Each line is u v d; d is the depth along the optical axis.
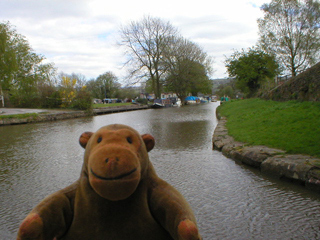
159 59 50.44
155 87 56.59
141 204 1.57
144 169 1.61
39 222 1.38
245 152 7.61
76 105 33.28
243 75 33.41
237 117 15.98
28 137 14.43
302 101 14.87
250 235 3.83
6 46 30.41
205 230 3.98
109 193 1.31
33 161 8.82
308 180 5.53
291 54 26.98
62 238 1.59
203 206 4.83
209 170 7.07
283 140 8.12
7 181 6.72
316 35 25.97
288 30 26.44
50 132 16.48
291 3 25.50
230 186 5.85
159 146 10.52
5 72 31.75
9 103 38.03
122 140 1.50
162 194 1.60
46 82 38.75
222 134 11.23
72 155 9.62
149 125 18.03
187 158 8.42
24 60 36.97
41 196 5.64
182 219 1.43
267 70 32.47
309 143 7.35
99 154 1.36
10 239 3.87
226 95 92.12
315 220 4.22
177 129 15.43
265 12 27.02
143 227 1.55
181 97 59.69
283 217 4.35
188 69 51.62
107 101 69.75
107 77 81.56
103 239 1.51
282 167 6.21
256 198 5.16
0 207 5.07
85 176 1.60
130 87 52.25
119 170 1.29
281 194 5.33
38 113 27.11
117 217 1.52
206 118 21.77
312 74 14.50
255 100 24.70
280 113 12.54
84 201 1.55
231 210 4.66
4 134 16.05
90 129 17.78
